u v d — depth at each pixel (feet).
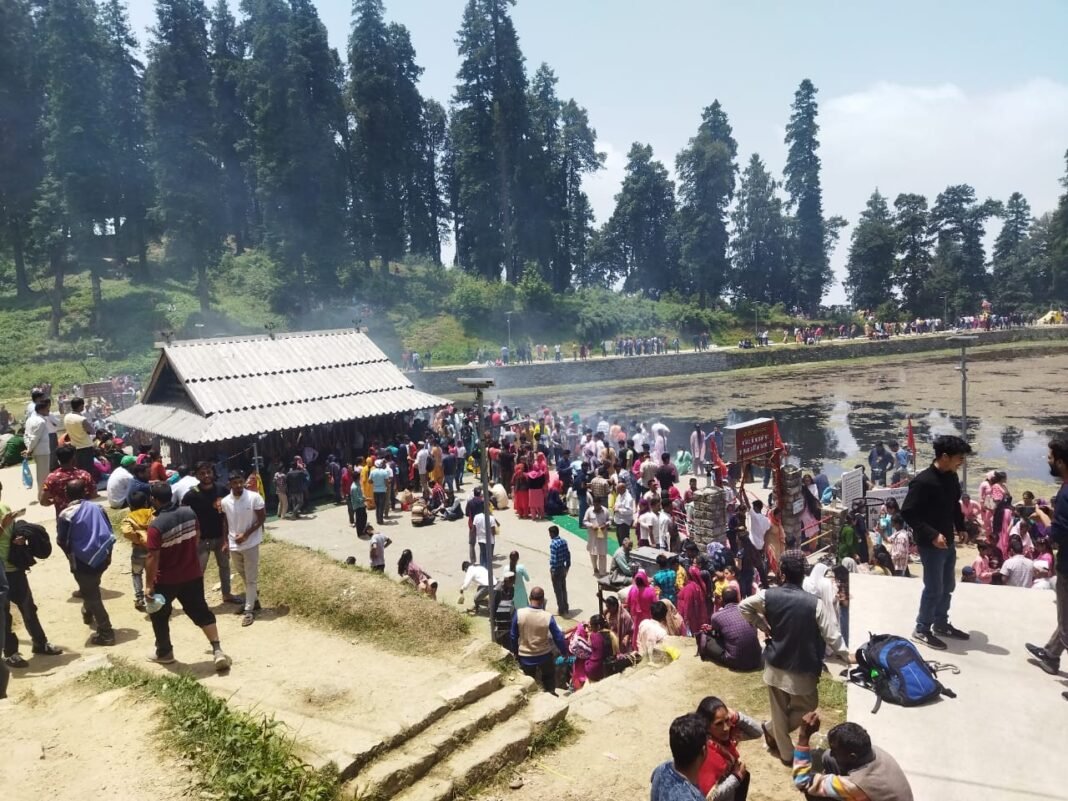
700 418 140.97
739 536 46.57
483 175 241.35
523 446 74.95
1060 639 17.93
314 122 197.47
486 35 238.48
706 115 276.41
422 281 232.94
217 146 202.90
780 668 19.15
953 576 20.12
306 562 34.17
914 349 242.37
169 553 24.40
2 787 16.15
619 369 203.31
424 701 22.16
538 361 200.85
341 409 71.67
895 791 13.46
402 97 241.76
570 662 32.14
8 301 184.96
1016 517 51.65
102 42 170.19
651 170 297.74
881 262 302.86
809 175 290.35
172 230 174.19
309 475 67.77
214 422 64.49
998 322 276.00
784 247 297.12
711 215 270.26
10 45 168.66
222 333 176.65
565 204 279.90
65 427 46.91
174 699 20.34
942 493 19.65
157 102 169.37
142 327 171.73
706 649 27.76
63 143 156.56
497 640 32.01
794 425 131.44
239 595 32.96
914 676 17.52
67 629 29.07
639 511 54.44
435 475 69.05
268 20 189.47
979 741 15.80
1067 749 15.35
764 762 20.79
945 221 325.42
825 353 231.30
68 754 17.63
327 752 19.01
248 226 240.94
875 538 55.62
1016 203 362.12
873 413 139.33
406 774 18.93
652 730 23.20
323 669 25.63
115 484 43.01
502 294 225.76
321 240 198.80
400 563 42.01
